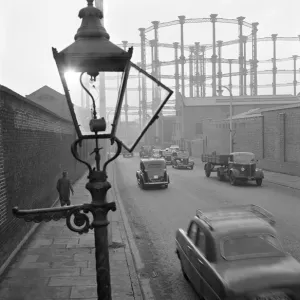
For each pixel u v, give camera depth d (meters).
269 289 5.52
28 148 12.98
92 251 10.91
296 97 81.56
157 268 9.90
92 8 3.00
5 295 7.81
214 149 59.47
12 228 10.34
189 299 7.93
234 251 6.34
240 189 25.53
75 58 2.73
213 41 95.62
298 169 32.66
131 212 17.88
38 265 9.70
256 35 97.06
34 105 13.71
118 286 8.37
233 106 80.56
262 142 40.00
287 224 14.12
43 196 16.12
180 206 19.09
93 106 3.07
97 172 3.21
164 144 102.19
